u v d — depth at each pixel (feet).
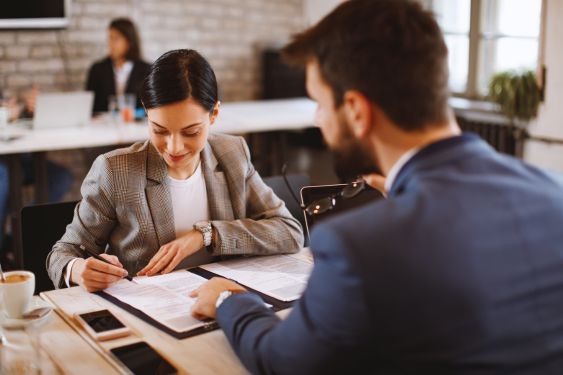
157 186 5.74
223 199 6.09
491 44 17.44
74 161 19.45
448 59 3.16
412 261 2.69
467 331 2.69
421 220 2.77
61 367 3.97
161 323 4.50
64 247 5.66
